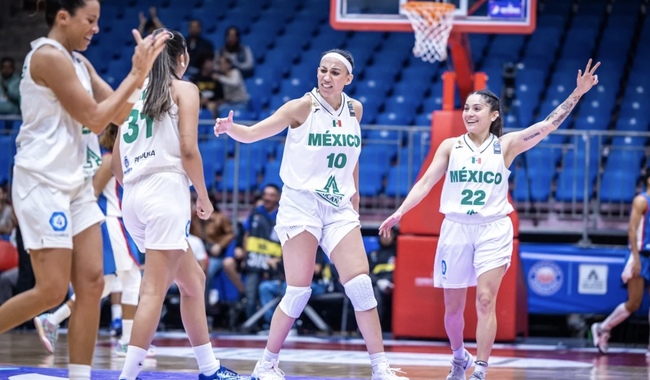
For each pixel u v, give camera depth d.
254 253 13.12
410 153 14.05
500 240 7.22
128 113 5.54
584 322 13.64
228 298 13.63
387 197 14.84
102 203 9.44
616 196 14.68
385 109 16.83
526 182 14.75
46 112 5.50
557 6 19.77
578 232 13.87
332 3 11.52
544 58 18.20
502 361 9.84
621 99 17.41
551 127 7.39
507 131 14.22
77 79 5.42
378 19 11.45
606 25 19.38
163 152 6.14
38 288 5.50
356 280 6.52
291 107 6.67
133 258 9.52
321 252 13.12
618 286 12.74
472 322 11.92
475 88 11.69
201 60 17.14
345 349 10.85
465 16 11.27
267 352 6.75
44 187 5.50
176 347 10.65
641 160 15.31
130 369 5.98
